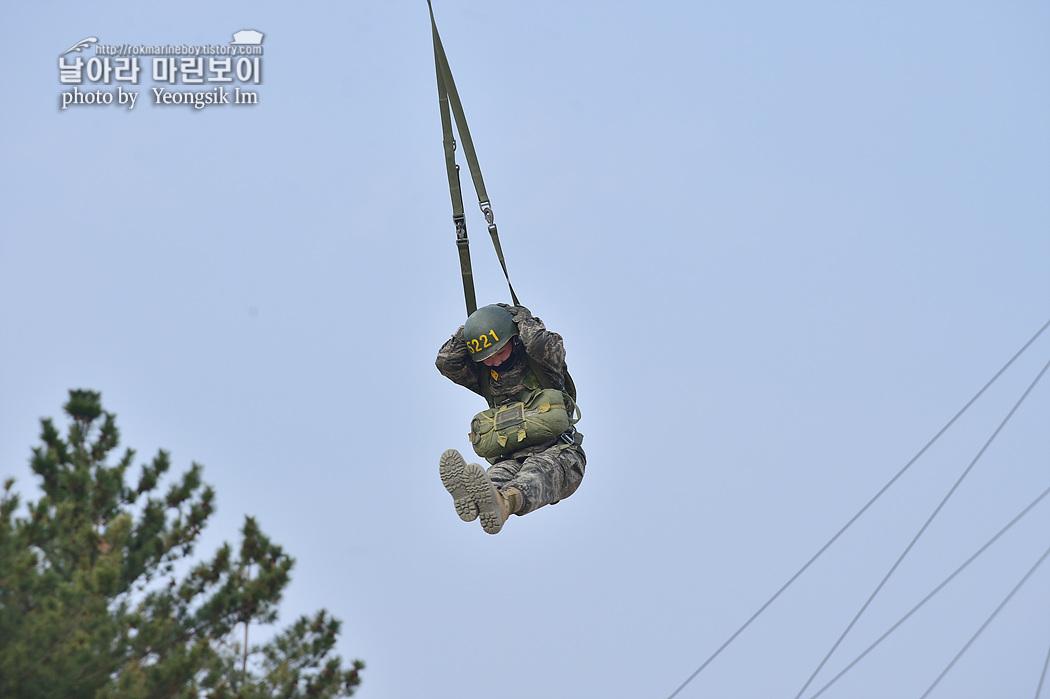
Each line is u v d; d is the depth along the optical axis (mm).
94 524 40844
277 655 40188
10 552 36562
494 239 38938
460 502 34969
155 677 35719
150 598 39406
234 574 40500
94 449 43250
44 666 34312
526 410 38812
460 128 39281
